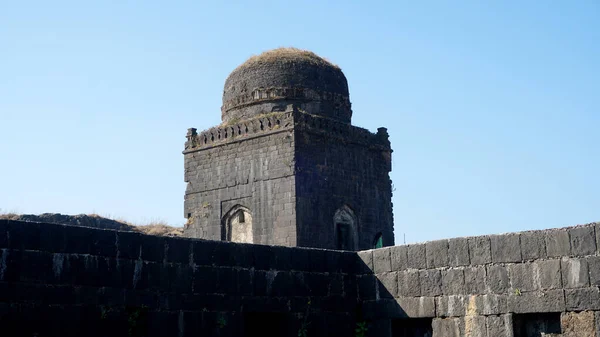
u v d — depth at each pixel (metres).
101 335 19.14
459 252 22.20
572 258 20.31
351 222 43.66
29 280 18.14
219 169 44.16
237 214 43.19
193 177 45.19
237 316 21.72
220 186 43.94
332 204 42.59
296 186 41.03
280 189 41.50
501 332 21.16
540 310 20.61
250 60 45.94
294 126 41.47
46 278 18.39
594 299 19.86
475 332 21.58
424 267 22.88
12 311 17.81
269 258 22.70
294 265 23.19
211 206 44.09
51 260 18.53
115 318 19.44
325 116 44.47
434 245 22.73
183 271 20.84
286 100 44.22
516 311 20.97
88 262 19.12
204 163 44.88
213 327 21.22
